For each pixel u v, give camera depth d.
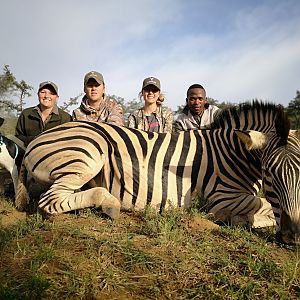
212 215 3.90
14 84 16.70
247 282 2.60
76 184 3.96
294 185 3.29
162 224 3.46
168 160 4.16
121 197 4.15
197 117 6.14
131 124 6.26
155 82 6.14
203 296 2.45
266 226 3.88
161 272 2.69
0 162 5.38
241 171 4.14
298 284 2.64
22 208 4.47
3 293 2.25
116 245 2.97
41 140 4.27
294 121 17.59
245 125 4.34
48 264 2.68
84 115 6.07
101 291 2.44
